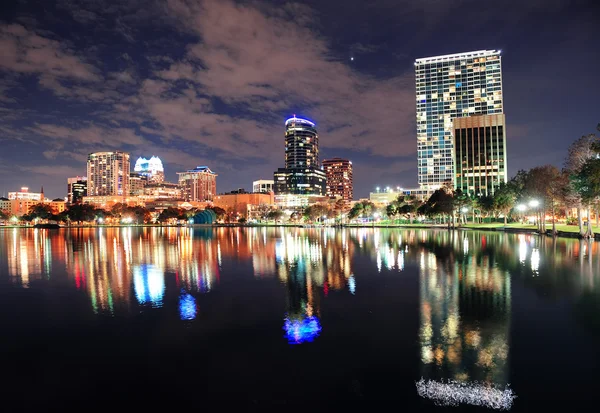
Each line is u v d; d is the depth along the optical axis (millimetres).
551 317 15688
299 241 68625
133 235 103375
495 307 17391
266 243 64250
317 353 12273
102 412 9016
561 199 66625
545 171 73875
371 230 119000
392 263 33656
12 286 24891
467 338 13344
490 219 142875
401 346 12703
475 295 19938
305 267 32500
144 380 10617
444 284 23109
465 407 8930
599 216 88938
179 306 18812
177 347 13062
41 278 28109
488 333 13805
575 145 62500
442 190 123750
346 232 108562
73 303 19703
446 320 15508
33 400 9641
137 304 19344
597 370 10688
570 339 13086
